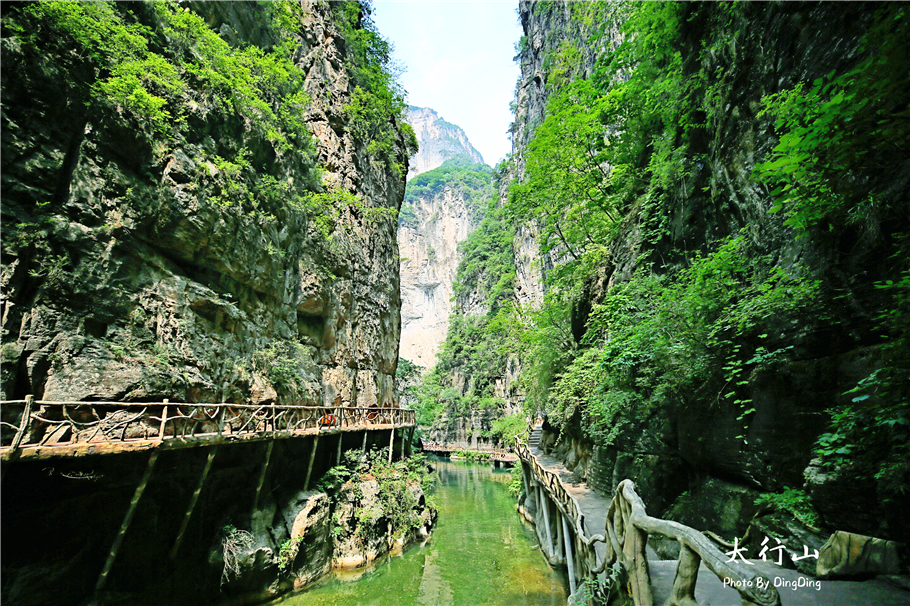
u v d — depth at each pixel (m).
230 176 12.30
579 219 18.19
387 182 25.28
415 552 14.57
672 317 7.24
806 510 4.86
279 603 10.31
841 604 3.58
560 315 18.42
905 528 3.94
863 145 3.70
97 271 8.47
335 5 22.73
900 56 3.14
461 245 81.75
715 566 3.05
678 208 10.04
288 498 12.15
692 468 7.68
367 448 17.70
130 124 9.37
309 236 16.52
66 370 7.65
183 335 10.13
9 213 7.25
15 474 6.73
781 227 6.01
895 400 3.81
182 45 11.85
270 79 15.78
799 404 5.23
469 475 34.78
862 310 4.74
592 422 12.33
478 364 53.88
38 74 7.76
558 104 18.06
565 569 11.29
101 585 7.10
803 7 5.96
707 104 8.63
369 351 20.69
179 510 9.14
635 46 13.58
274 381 13.26
